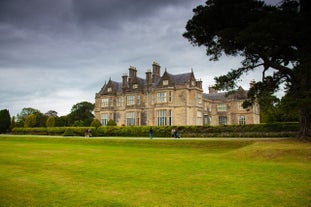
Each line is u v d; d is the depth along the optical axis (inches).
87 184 406.6
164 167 558.9
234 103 2596.0
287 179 422.9
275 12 806.5
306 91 743.7
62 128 2070.6
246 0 860.0
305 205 299.3
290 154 653.3
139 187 386.6
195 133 1544.0
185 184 402.0
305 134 871.7
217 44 981.2
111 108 2319.1
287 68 891.4
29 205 305.6
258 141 951.0
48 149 1006.4
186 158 712.4
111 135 1812.3
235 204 305.7
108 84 2380.7
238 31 833.5
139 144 1230.9
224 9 845.2
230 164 589.6
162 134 1638.8
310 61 733.9
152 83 2160.4
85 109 3513.8
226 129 1453.0
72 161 660.7
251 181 414.0
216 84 967.6
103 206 303.0
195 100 1968.5
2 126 2503.7
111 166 577.0
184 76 2028.8
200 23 918.4
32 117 2755.9
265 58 908.6
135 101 2144.4
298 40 821.9
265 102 1064.2
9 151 917.2
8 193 356.2
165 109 1966.0
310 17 797.9
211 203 310.5
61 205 305.9
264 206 297.6
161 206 302.4
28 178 451.5
